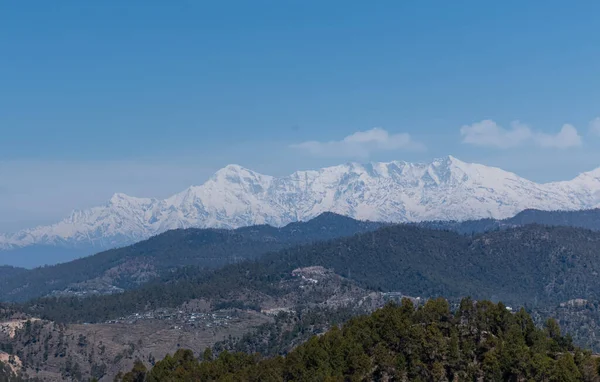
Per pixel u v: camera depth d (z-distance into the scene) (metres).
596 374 192.62
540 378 192.38
